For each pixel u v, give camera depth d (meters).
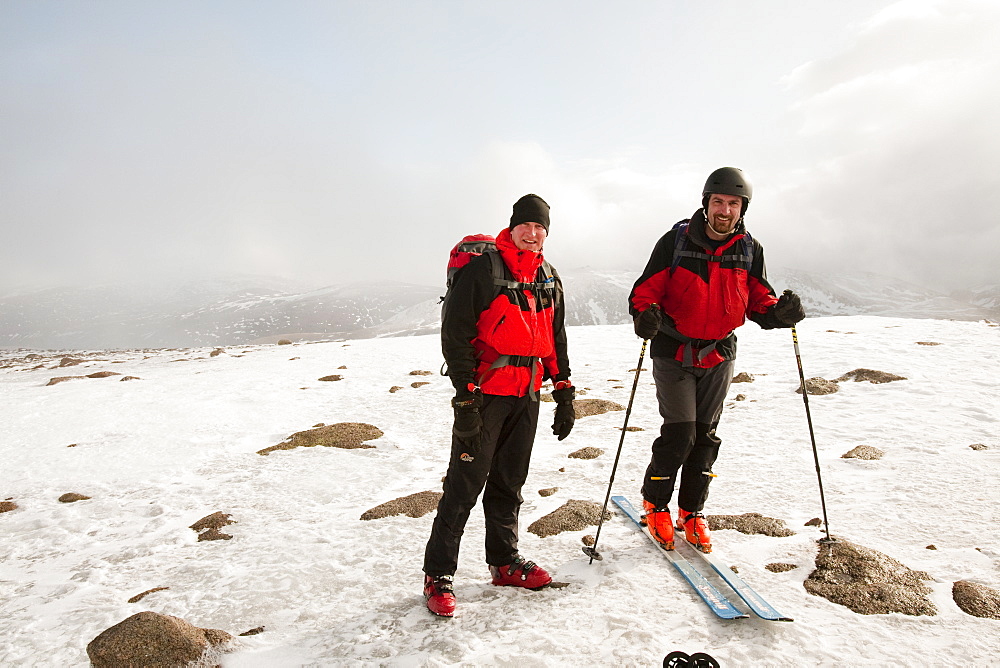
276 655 2.71
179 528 4.93
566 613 2.88
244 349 21.02
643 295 3.43
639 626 2.70
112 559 4.33
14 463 7.34
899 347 11.29
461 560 3.70
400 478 6.04
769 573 3.30
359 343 19.34
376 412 9.34
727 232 3.26
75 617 3.30
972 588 2.95
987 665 2.36
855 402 7.79
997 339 11.44
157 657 2.59
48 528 5.12
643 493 3.77
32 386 13.15
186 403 10.38
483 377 2.91
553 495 5.00
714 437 3.59
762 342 13.32
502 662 2.49
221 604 3.35
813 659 2.43
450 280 2.96
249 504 5.43
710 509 4.46
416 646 2.67
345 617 3.06
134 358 19.66
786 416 7.33
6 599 3.72
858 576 3.13
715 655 2.47
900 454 5.46
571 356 13.70
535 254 2.89
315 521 4.82
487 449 2.96
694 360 3.38
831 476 5.04
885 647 2.50
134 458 7.34
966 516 3.92
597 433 7.20
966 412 6.81
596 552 3.59
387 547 4.08
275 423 8.94
